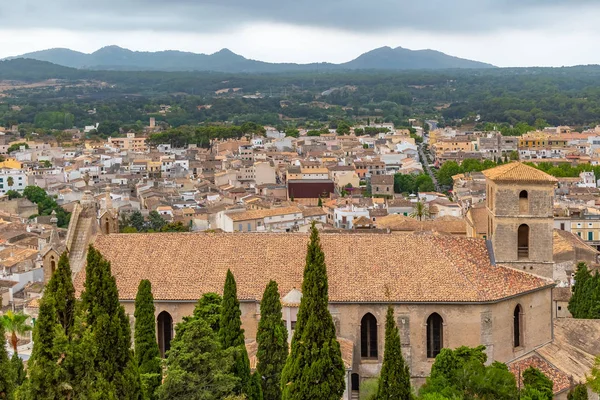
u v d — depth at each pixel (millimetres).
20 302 189250
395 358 83812
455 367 96250
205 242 112625
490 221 116062
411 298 103688
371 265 107938
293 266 108438
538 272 114062
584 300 149750
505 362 106875
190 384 82500
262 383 94312
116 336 74938
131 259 111062
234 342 92562
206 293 99062
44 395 68000
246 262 109438
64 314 71812
